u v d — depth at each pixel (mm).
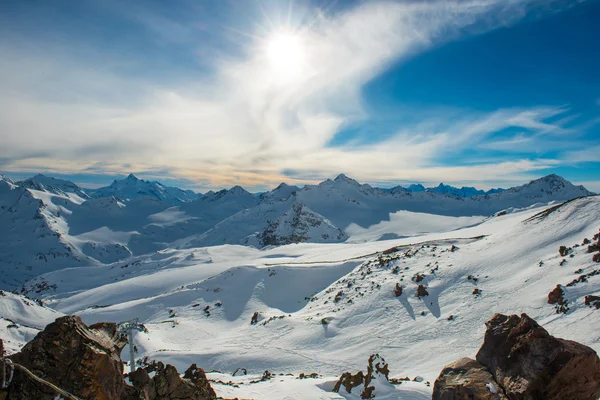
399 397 31047
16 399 10406
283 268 135750
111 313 124750
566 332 45438
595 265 59750
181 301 127438
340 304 85125
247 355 66750
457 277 78000
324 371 56219
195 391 18406
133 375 17047
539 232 85438
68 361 11219
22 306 111562
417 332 61938
